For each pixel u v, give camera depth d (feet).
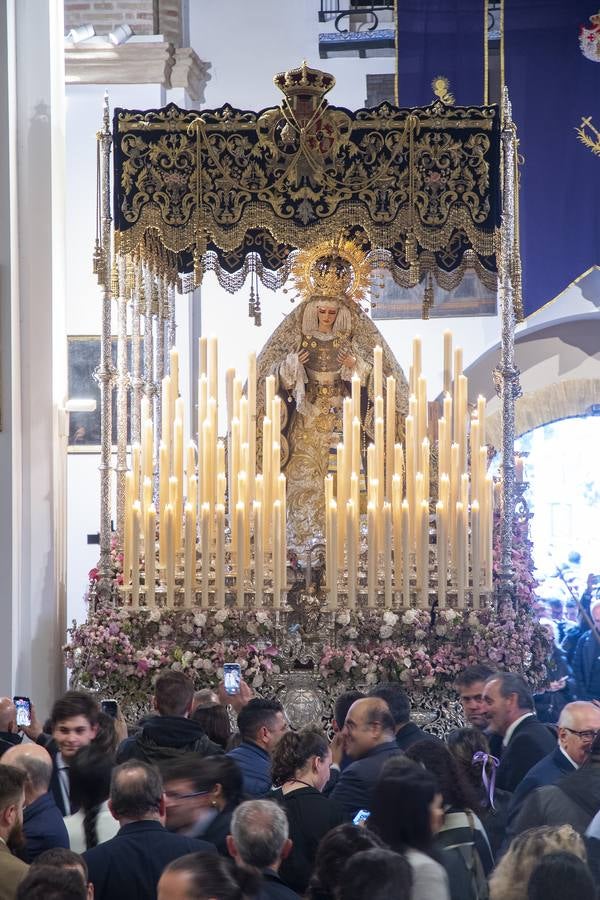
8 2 38.68
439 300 58.03
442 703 38.06
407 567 37.93
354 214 38.37
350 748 22.72
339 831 15.76
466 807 18.58
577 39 54.13
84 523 54.13
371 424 41.88
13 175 38.86
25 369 39.27
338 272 42.63
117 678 37.60
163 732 23.21
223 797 19.81
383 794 16.81
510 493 39.11
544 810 19.72
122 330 40.60
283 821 16.71
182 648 38.24
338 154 38.52
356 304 42.63
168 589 37.93
